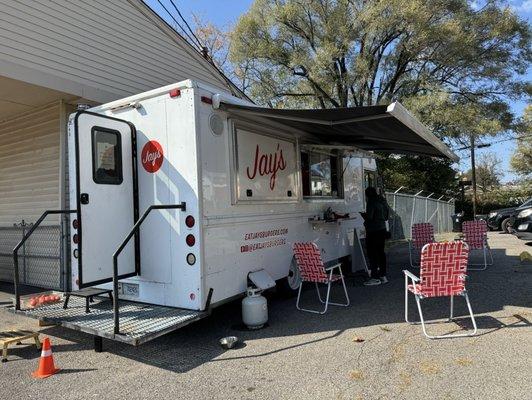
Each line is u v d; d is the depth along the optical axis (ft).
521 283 23.77
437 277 15.79
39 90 23.22
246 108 16.56
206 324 18.06
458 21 59.98
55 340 16.56
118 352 15.05
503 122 67.51
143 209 16.39
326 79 65.87
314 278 19.34
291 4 65.05
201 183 15.31
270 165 19.66
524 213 40.78
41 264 25.66
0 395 11.93
